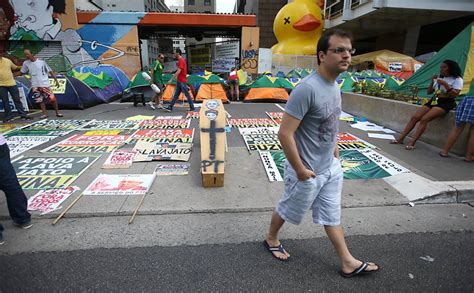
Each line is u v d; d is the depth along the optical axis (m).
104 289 2.19
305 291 2.20
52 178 3.89
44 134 6.01
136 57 16.41
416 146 5.50
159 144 5.32
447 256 2.59
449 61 4.89
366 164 4.54
